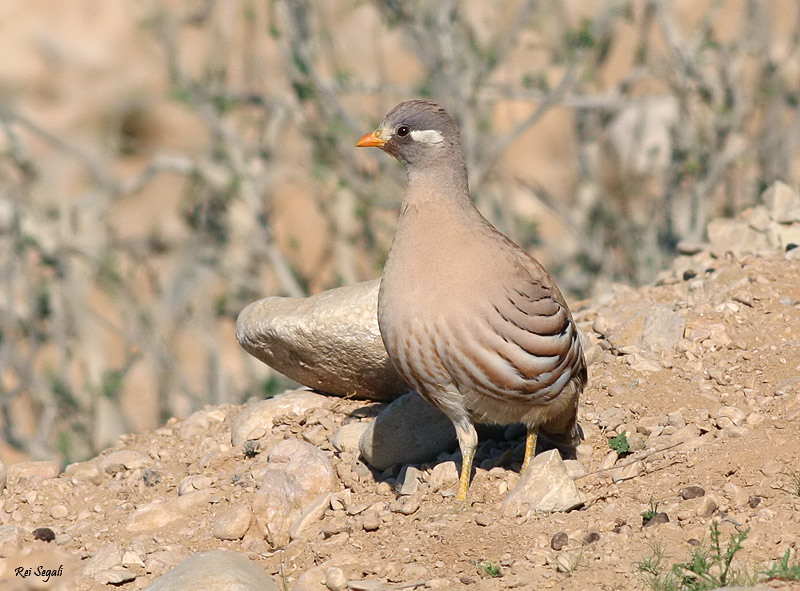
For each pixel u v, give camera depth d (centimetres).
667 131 1869
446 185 755
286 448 823
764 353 898
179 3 1827
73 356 1730
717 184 1780
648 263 1711
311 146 1733
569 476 739
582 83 1869
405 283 731
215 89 1709
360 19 2047
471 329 715
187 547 766
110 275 1719
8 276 1711
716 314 964
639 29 1934
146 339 1709
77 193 1919
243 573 673
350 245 1788
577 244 1883
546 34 1742
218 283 2012
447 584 657
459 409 754
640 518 697
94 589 717
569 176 2130
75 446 1638
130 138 2288
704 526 671
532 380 731
